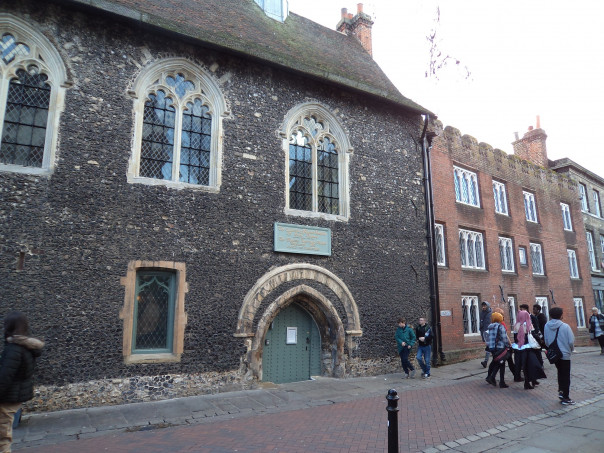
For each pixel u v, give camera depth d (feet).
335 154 37.35
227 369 28.32
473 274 48.14
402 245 38.81
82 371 23.98
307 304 33.86
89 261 25.09
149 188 27.66
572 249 68.18
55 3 26.37
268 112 33.45
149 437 19.11
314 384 30.94
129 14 27.40
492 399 25.94
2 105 24.72
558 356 24.38
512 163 59.26
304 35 45.06
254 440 18.53
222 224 29.78
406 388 29.78
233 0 42.04
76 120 26.09
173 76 30.37
